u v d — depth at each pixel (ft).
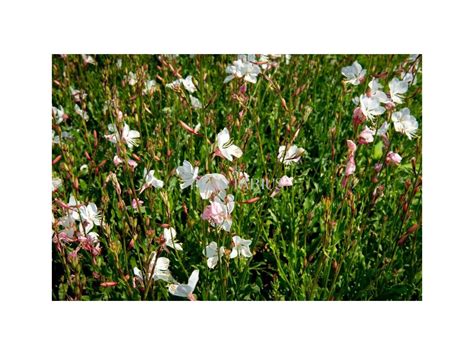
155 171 2.18
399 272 2.02
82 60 3.14
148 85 2.70
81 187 2.40
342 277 1.97
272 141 2.50
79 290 1.92
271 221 2.18
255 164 2.48
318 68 2.96
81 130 2.74
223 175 1.57
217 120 2.66
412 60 2.54
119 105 2.56
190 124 2.30
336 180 2.25
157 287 1.95
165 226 1.76
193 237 2.06
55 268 2.16
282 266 2.08
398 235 1.91
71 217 1.89
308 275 1.91
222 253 1.77
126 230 1.87
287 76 2.90
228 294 1.96
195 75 2.99
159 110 2.62
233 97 2.28
